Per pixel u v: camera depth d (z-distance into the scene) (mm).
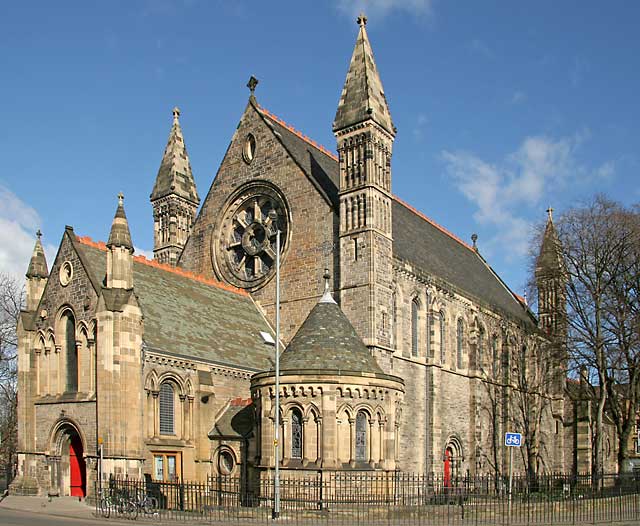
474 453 69250
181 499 42250
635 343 60844
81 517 38844
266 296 63344
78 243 51469
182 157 75750
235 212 67562
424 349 63625
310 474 44375
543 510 43250
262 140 66062
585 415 87125
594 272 64750
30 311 52875
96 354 47031
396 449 48000
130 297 47344
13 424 86188
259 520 39000
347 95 59188
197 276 61031
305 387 45438
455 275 76938
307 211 61594
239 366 53938
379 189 57656
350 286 56438
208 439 50688
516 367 81438
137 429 46031
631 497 46562
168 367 49125
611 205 65750
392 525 38031
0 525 33500
